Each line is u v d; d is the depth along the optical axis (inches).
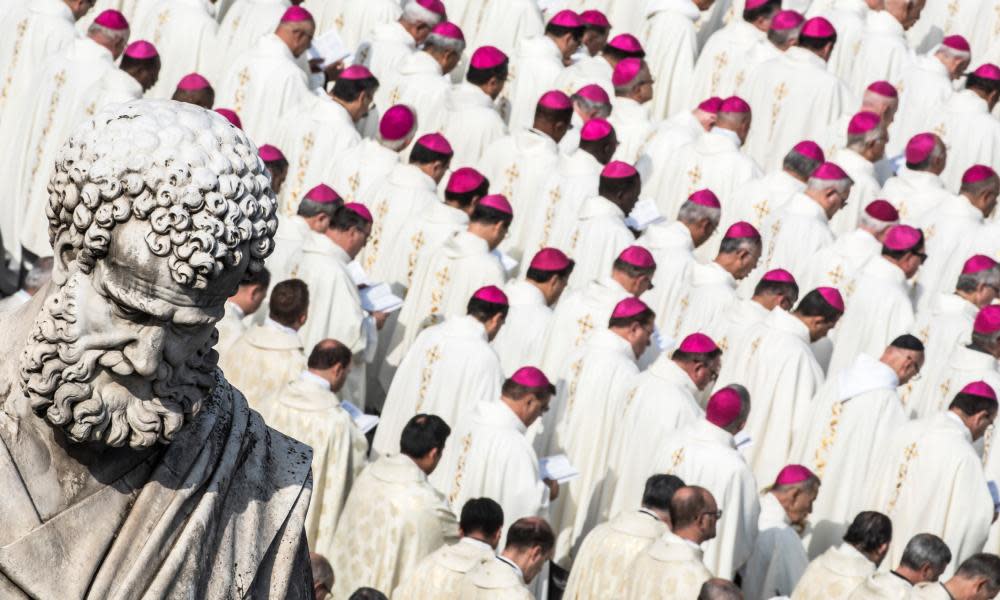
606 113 1788.9
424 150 1594.5
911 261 1553.9
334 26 2069.4
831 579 1163.9
